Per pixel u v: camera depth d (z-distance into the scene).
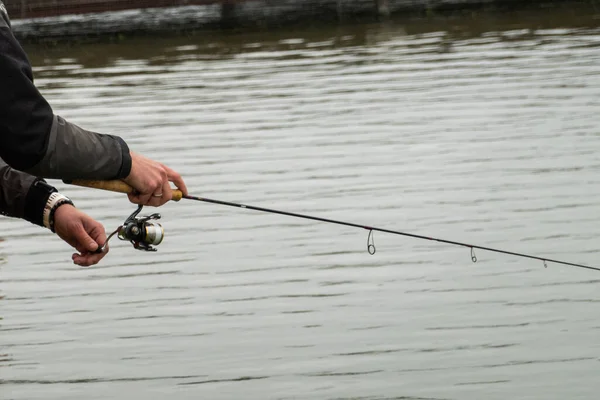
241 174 19.69
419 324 12.46
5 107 3.82
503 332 12.12
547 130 21.58
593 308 12.69
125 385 11.20
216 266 14.81
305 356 11.72
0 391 11.16
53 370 11.63
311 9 46.59
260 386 11.03
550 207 16.70
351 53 33.38
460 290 13.46
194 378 11.30
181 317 13.00
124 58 35.72
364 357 11.62
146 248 5.09
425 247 15.20
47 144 3.95
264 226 16.56
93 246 4.84
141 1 43.31
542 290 13.33
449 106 24.38
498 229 15.83
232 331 12.49
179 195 4.84
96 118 25.30
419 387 10.87
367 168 19.61
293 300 13.41
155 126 24.09
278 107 25.47
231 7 47.44
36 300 13.80
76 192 19.09
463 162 19.61
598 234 15.33
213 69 32.00
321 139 22.02
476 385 10.85
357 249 15.26
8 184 4.81
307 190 18.45
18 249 16.02
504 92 25.48
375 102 25.34
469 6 44.31
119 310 13.33
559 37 33.62
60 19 47.34
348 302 13.24
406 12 44.00
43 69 34.25
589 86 25.47
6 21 3.88
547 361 11.34
